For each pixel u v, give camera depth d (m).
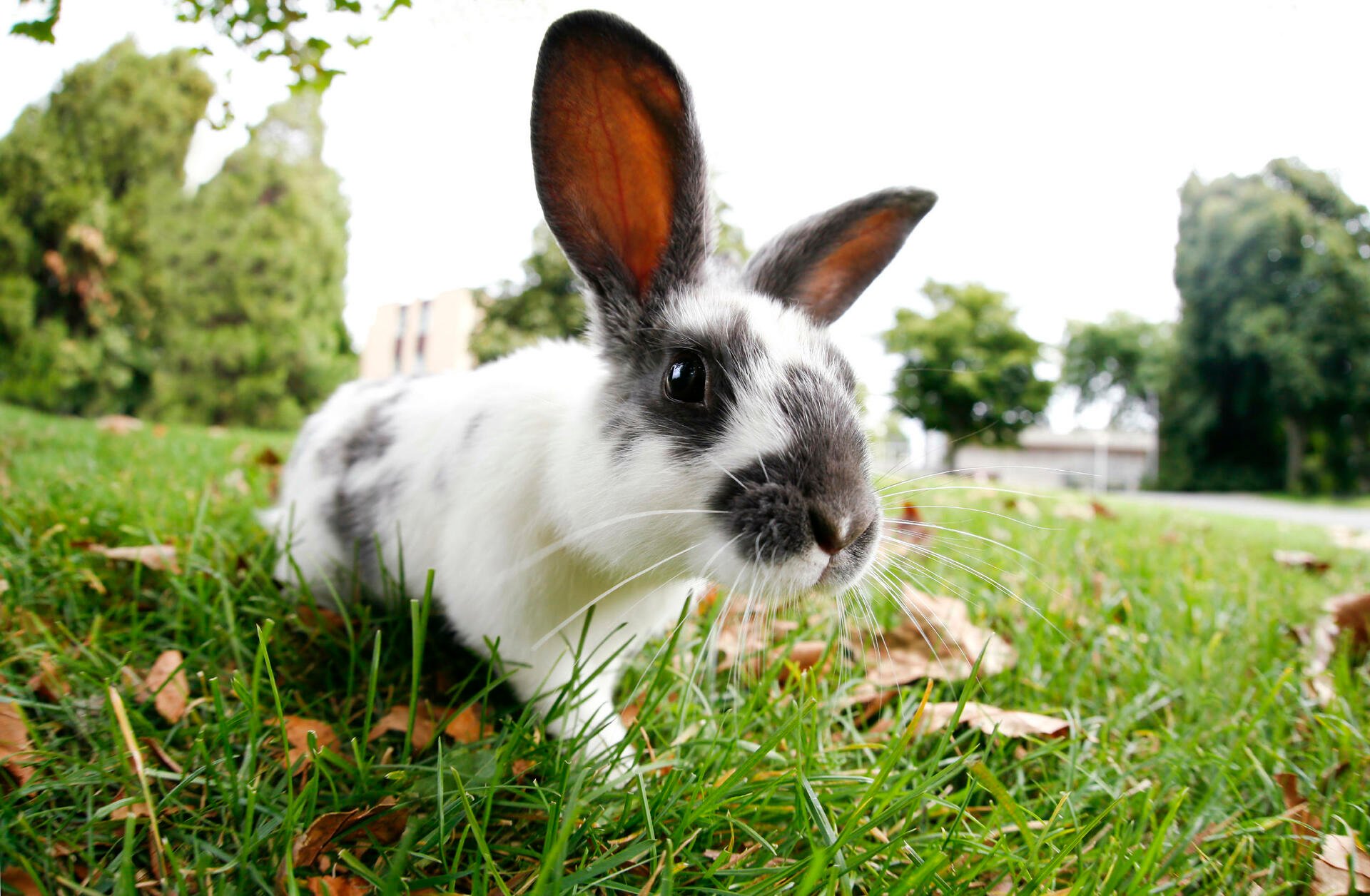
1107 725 0.28
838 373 0.25
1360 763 0.26
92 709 0.22
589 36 0.24
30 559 0.32
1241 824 0.23
